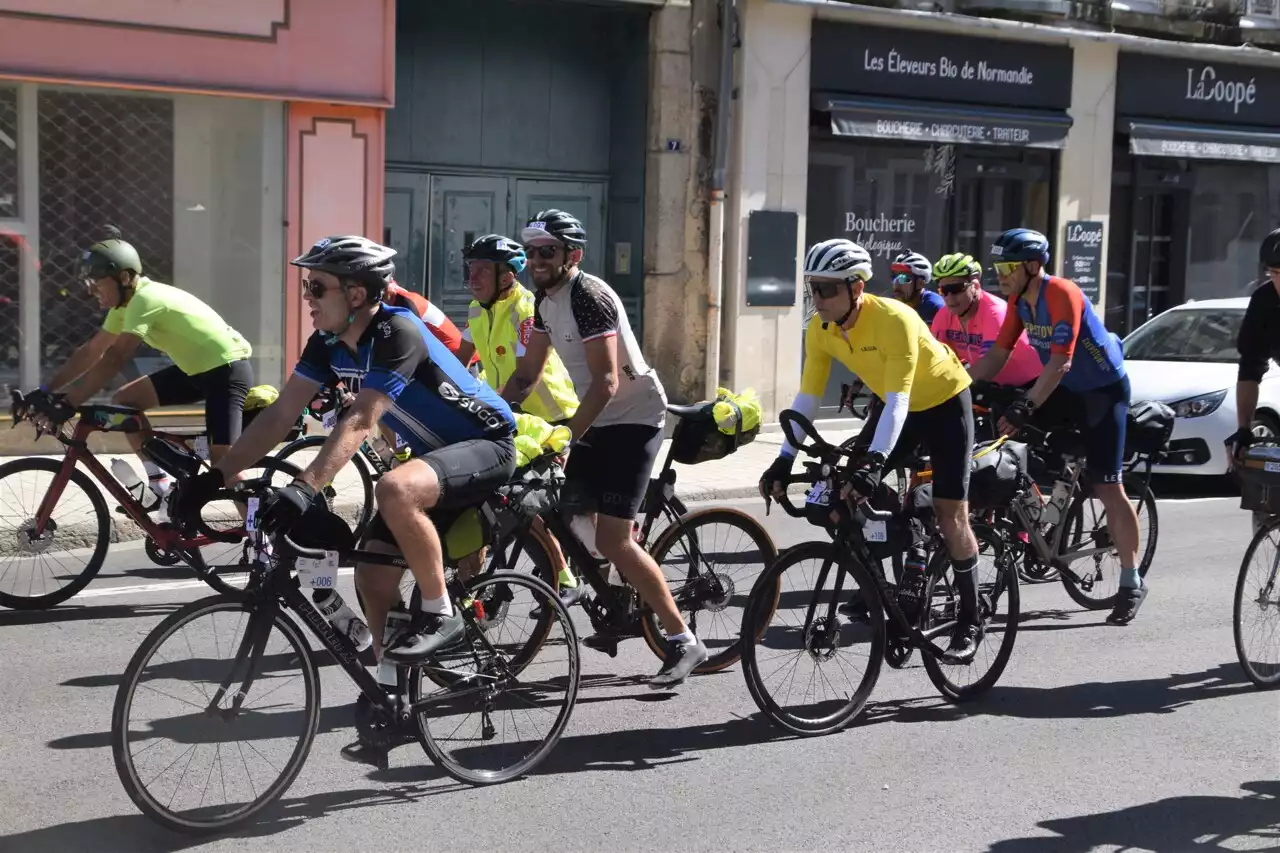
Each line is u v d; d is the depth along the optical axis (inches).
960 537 239.6
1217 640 292.8
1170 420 321.1
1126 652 282.2
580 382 230.5
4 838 181.6
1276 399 468.1
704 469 488.7
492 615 210.4
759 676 225.9
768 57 586.6
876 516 227.3
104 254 292.4
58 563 296.7
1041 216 687.7
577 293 221.1
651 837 187.0
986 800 202.8
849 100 604.4
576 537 235.8
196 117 482.9
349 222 508.1
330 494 305.9
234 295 496.7
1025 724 237.8
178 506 183.8
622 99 583.8
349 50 498.6
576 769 212.1
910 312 228.1
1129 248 727.1
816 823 193.0
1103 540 309.9
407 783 204.2
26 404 289.0
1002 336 298.5
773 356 604.1
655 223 577.9
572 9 567.5
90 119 468.1
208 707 183.3
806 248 614.9
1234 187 768.3
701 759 217.6
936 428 237.8
